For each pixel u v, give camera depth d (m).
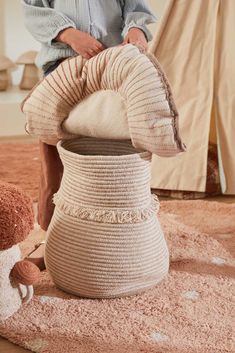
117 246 1.46
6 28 3.42
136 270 1.48
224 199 2.35
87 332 1.36
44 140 1.59
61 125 1.54
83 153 1.64
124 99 1.41
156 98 1.34
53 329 1.37
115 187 1.44
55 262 1.52
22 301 1.46
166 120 1.35
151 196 1.55
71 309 1.46
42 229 1.82
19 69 3.57
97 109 1.45
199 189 2.30
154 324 1.39
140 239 1.48
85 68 1.47
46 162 1.68
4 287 1.39
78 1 1.62
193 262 1.73
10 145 3.02
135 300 1.50
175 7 2.17
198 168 2.28
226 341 1.33
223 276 1.64
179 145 1.37
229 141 2.29
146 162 1.47
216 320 1.41
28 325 1.38
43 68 1.73
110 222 1.45
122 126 1.43
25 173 2.58
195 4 2.16
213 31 2.17
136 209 1.47
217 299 1.51
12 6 3.39
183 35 2.20
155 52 2.21
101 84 1.45
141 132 1.37
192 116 2.25
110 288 1.48
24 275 1.41
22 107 1.58
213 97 2.27
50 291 1.54
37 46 3.53
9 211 1.34
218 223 2.05
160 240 1.56
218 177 2.35
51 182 1.69
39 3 1.67
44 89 1.51
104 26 1.66
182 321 1.41
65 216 1.50
